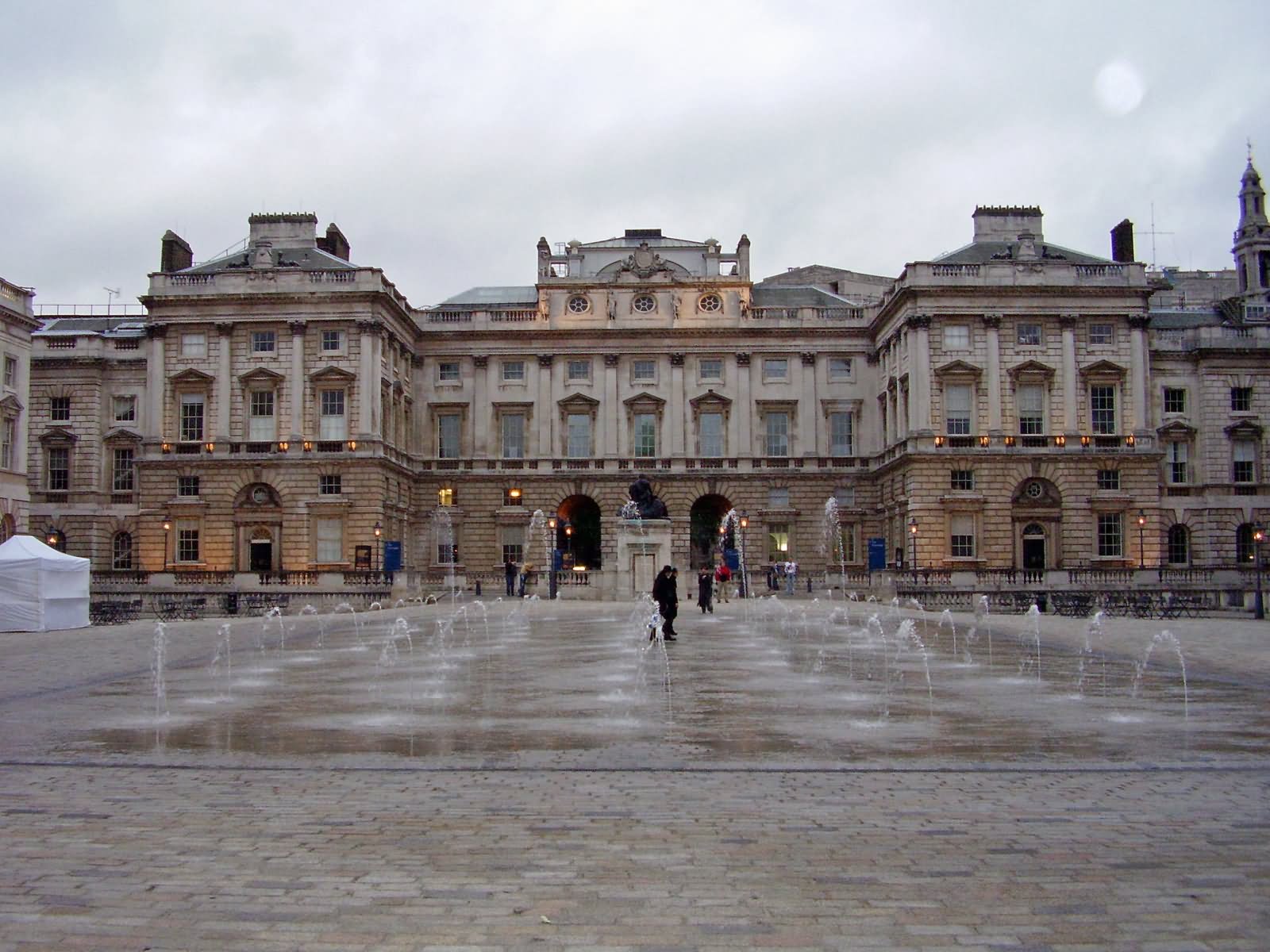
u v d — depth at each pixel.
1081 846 12.82
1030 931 10.25
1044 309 84.56
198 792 15.61
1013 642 41.41
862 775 16.62
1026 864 12.16
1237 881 11.61
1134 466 83.88
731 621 53.06
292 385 84.88
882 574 74.31
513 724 21.52
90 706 24.25
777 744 19.31
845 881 11.62
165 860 12.37
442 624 52.22
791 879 11.68
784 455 95.19
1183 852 12.59
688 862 12.24
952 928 10.33
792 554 94.00
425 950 9.88
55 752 18.64
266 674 30.53
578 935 10.19
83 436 92.56
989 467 83.38
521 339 95.69
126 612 58.75
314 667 32.50
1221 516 88.69
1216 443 89.12
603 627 49.50
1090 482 83.69
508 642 41.31
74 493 92.00
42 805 14.82
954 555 83.06
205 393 86.00
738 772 16.86
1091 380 85.12
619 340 95.56
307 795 15.39
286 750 18.75
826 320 96.25
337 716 22.70
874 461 94.56
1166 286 104.38
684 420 95.12
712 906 10.90
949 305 84.38
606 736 20.14
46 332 96.94
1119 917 10.59
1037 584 76.38
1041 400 84.94
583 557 100.50
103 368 93.38
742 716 22.62
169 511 85.00
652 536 72.12
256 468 84.69
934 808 14.57
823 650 37.84
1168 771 16.94
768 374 96.06
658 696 25.69
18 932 10.26
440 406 95.69
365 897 11.17
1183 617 59.25
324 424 85.12
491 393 95.69
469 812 14.40
